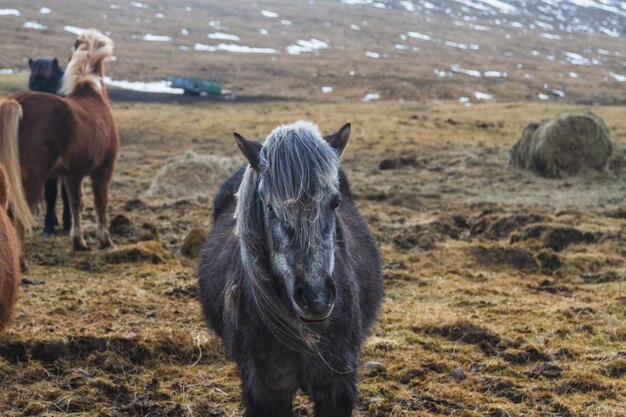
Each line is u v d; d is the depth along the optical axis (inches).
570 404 190.9
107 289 288.4
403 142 830.5
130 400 190.9
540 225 387.2
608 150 631.2
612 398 196.7
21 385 195.6
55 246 377.7
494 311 271.4
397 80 1876.2
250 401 141.2
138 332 231.8
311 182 120.1
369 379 206.4
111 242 378.0
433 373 211.0
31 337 219.3
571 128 620.1
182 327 246.5
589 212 472.4
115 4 3304.6
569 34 4033.0
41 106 324.5
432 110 1267.2
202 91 1429.6
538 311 270.5
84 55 378.9
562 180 608.1
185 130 910.4
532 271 338.0
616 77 2476.6
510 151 651.5
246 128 952.3
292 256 120.6
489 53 2994.6
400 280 313.3
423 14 4239.7
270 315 130.1
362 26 3496.6
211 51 2359.7
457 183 592.4
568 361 223.1
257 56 2278.5
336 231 139.9
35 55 1865.2
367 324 162.7
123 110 1107.3
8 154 303.9
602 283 317.1
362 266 159.8
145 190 555.5
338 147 136.2
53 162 330.0
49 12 2805.1
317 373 138.4
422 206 508.7
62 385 196.2
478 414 184.4
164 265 335.3
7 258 163.9
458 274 328.5
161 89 1530.5
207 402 188.9
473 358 223.5
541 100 1753.2
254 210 129.5
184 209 469.4
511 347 231.3
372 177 613.0
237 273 140.6
